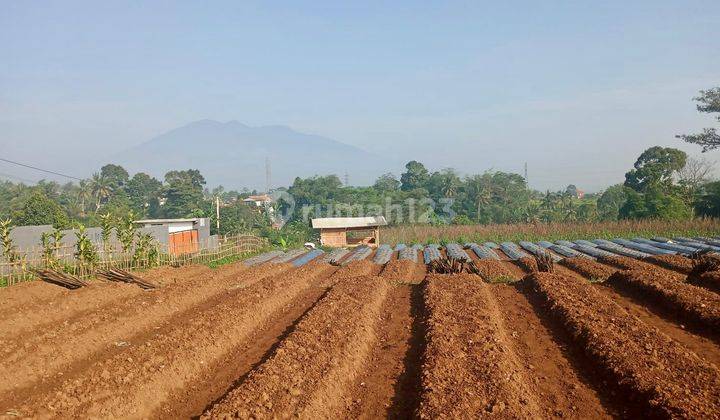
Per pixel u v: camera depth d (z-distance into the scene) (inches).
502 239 2122.3
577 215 3179.1
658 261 1097.4
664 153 2817.4
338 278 1052.5
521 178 3661.4
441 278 883.4
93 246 1034.7
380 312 716.7
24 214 1873.8
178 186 3415.4
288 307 767.1
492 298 756.0
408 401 416.8
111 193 3909.9
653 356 446.9
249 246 1846.7
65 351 525.0
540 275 828.6
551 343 536.1
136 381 427.8
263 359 526.9
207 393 447.5
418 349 539.8
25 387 456.1
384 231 2327.8
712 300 606.5
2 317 629.6
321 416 385.4
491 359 462.9
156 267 1145.4
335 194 3248.0
